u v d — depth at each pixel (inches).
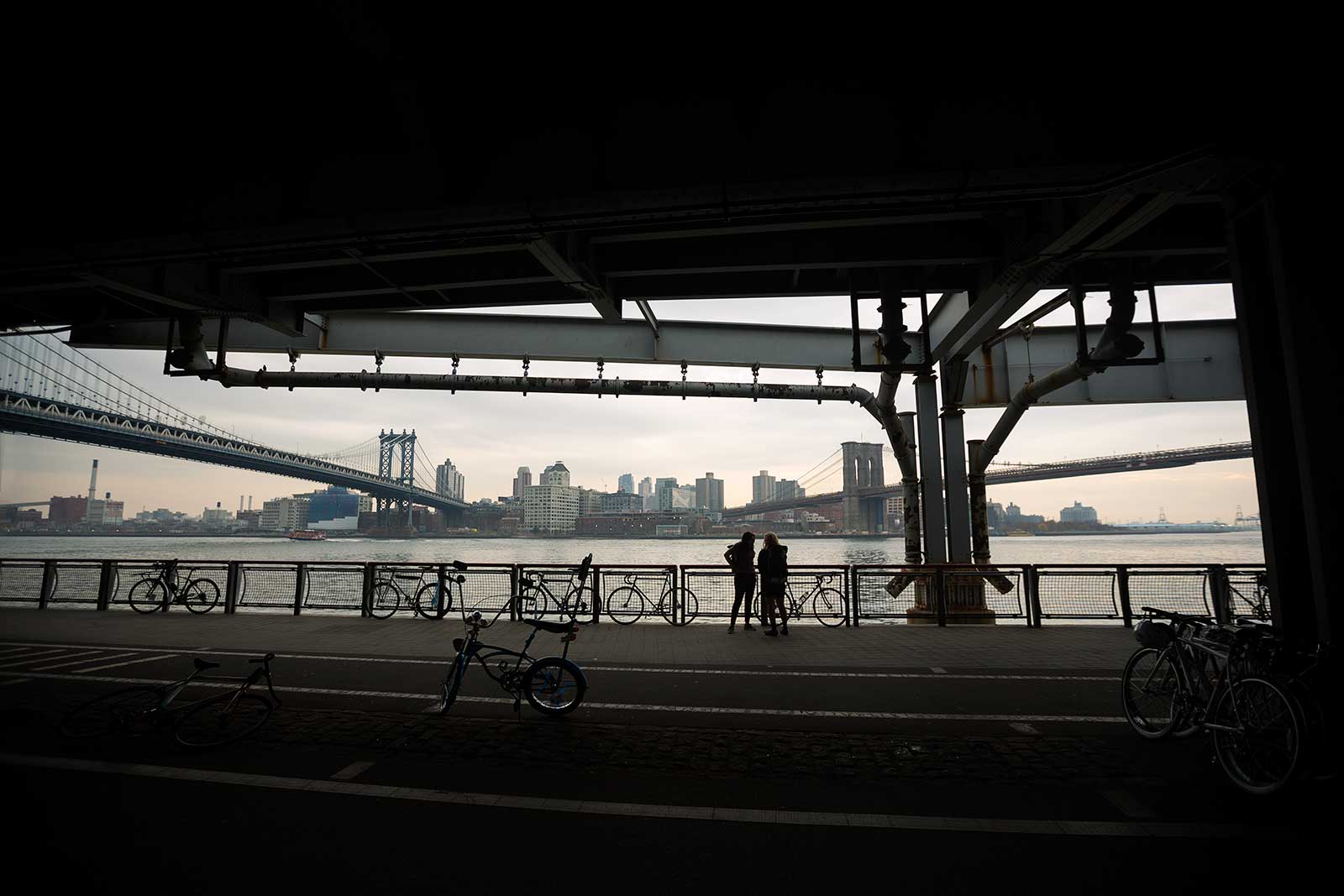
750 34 198.5
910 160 203.8
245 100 221.0
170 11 183.2
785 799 167.6
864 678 304.8
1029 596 468.4
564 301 405.1
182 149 236.4
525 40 200.1
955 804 164.4
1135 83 192.9
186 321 441.4
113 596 535.2
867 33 197.0
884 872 131.3
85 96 215.5
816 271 386.0
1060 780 180.1
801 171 208.1
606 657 355.3
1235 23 182.2
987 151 200.7
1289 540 199.3
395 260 354.0
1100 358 377.1
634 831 149.6
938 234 328.8
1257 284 208.1
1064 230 262.7
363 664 331.3
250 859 135.7
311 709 251.1
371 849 140.3
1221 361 554.6
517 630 440.8
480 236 246.2
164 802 164.4
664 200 219.5
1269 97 183.8
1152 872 131.7
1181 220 300.8
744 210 225.6
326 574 514.0
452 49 202.8
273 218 235.9
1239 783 171.6
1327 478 183.9
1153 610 224.2
